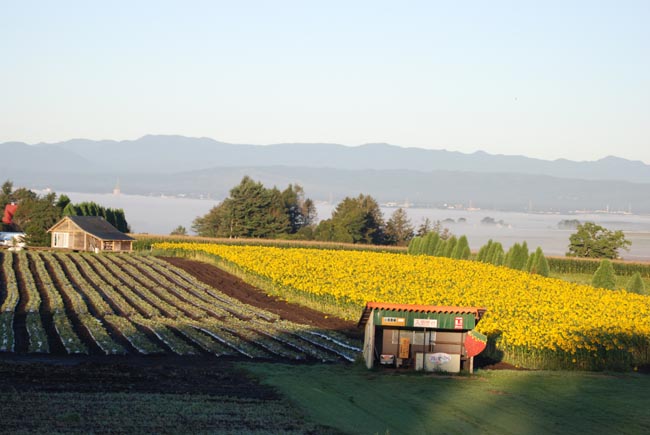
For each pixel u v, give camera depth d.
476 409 27.03
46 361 35.59
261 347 41.00
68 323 45.69
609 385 32.00
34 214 114.25
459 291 58.03
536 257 82.50
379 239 172.75
